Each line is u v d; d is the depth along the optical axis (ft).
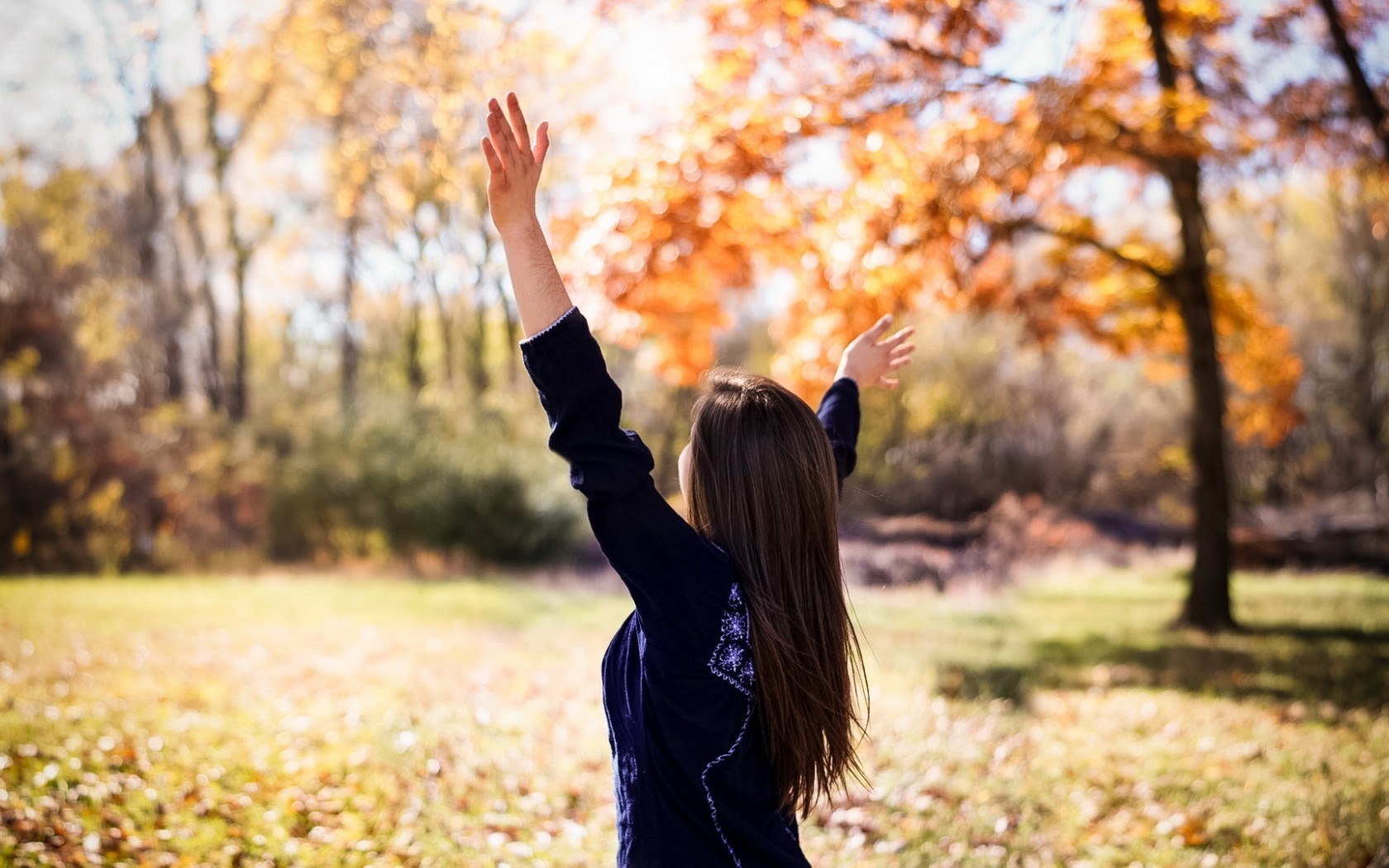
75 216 62.95
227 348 98.89
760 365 74.79
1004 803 15.65
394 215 71.51
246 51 25.90
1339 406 96.12
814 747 5.42
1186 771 17.62
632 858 5.19
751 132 19.80
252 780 15.72
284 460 64.08
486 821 14.46
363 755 17.02
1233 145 27.58
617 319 20.94
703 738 5.16
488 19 20.39
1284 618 39.58
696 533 5.43
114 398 62.59
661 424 81.71
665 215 19.61
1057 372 76.13
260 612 36.68
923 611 40.04
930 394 70.13
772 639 5.26
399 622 35.22
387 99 25.13
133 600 38.60
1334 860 12.89
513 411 74.13
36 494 55.31
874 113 19.90
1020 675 25.71
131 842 12.92
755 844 5.26
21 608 34.78
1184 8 25.22
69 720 18.44
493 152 5.22
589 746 18.61
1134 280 37.52
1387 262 82.23
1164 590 51.24
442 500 57.26
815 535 5.57
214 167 69.62
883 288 20.63
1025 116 19.90
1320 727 20.93
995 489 65.72
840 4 19.11
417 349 87.66
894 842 13.97
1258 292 86.02
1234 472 97.91
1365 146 28.30
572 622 35.99
